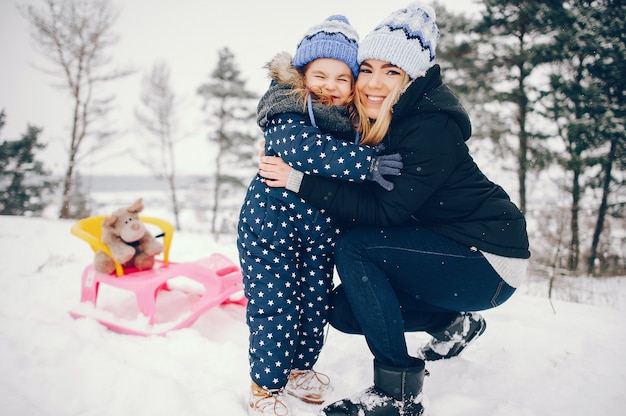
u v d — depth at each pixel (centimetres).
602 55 1034
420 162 165
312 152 170
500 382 203
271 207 181
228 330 275
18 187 2284
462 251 169
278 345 174
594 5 1054
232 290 275
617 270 1045
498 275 169
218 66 2156
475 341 257
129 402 176
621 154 1066
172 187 2080
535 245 1094
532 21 1147
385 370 161
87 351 222
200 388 196
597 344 247
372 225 176
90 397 182
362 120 194
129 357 228
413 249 169
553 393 190
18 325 257
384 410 159
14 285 364
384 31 184
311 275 189
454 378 207
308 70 200
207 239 693
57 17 1698
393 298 169
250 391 181
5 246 573
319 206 176
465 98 1286
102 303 326
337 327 196
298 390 190
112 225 290
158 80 2002
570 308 349
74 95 1731
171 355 230
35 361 211
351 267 172
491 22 1212
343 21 210
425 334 271
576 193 1134
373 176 168
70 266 452
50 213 2300
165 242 330
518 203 1221
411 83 173
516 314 319
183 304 314
